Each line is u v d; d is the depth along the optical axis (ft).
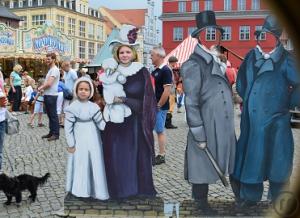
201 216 16.80
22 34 98.63
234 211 16.75
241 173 16.61
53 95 34.94
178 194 19.25
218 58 16.33
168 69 24.50
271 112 16.30
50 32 102.83
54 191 20.39
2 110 23.66
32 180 18.85
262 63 16.20
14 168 25.45
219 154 16.52
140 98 16.53
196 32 16.40
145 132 16.58
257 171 16.52
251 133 16.47
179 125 44.96
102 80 16.49
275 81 16.17
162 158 26.27
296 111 16.30
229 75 16.34
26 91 60.49
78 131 16.55
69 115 16.46
